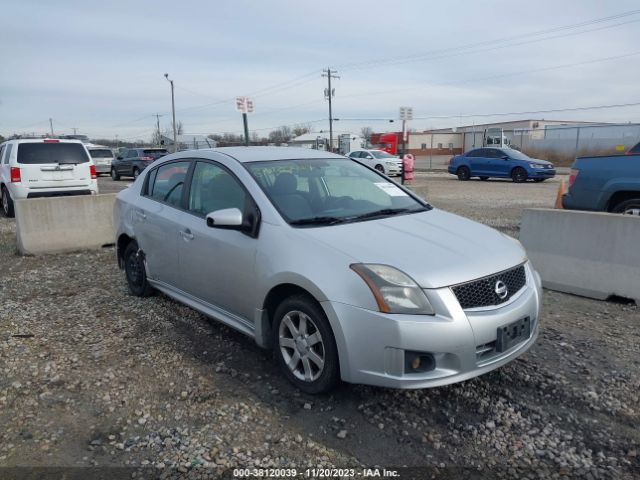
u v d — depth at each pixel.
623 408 3.32
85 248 8.47
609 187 7.16
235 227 3.83
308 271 3.33
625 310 5.08
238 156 4.44
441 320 3.03
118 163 27.09
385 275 3.12
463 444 2.99
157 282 5.20
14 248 8.66
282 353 3.66
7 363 4.09
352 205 4.20
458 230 3.85
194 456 2.89
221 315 4.28
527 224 5.90
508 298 3.37
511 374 3.77
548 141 38.16
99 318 5.09
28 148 11.95
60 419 3.29
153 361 4.09
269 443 3.01
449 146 62.22
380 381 3.09
